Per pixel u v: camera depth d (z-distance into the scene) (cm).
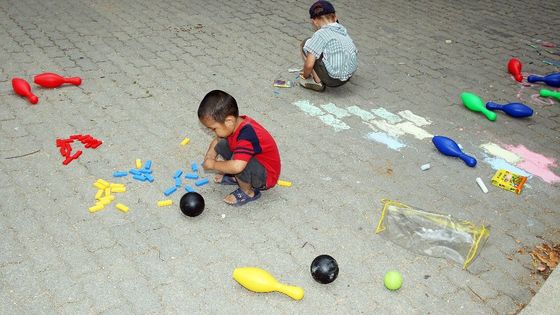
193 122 519
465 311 333
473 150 509
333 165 469
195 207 382
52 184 418
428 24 849
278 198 421
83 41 685
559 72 699
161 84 589
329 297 337
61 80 560
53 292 324
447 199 436
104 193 413
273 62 666
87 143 467
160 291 331
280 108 557
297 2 905
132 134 492
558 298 322
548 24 891
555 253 384
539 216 423
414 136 525
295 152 483
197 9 836
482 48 766
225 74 625
